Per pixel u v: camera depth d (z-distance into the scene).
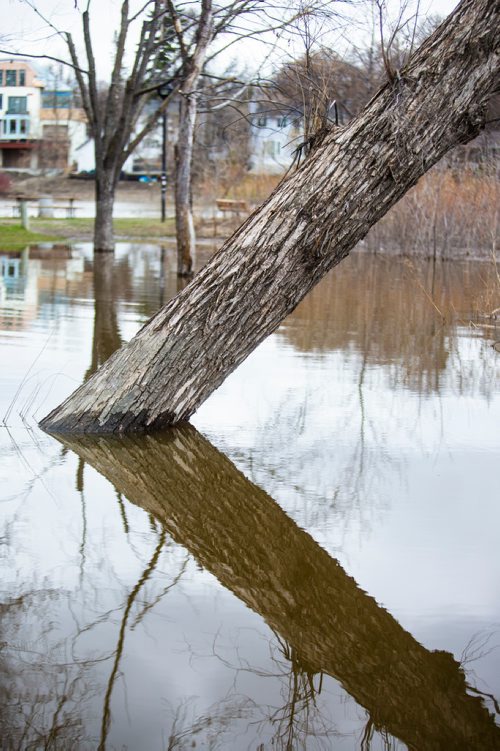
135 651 2.90
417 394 6.78
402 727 2.58
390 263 19.59
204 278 5.30
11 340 8.61
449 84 4.62
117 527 3.98
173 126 41.34
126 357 5.52
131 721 2.54
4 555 3.59
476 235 20.53
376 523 4.14
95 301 12.15
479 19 4.55
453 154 19.94
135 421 5.53
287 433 5.64
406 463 5.07
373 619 3.20
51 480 4.60
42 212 38.31
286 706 2.64
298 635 3.06
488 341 9.28
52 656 2.85
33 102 65.06
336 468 4.97
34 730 2.47
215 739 2.46
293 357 8.26
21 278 14.94
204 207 33.34
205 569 3.58
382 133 4.73
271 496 4.49
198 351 5.39
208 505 4.34
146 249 23.86
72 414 5.54
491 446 5.43
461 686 2.79
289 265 5.05
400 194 4.89
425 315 11.30
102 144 22.19
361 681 2.81
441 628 3.14
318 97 5.04
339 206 4.88
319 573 3.56
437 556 3.76
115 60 21.75
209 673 2.79
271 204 5.05
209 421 5.89
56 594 3.28
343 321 10.67
